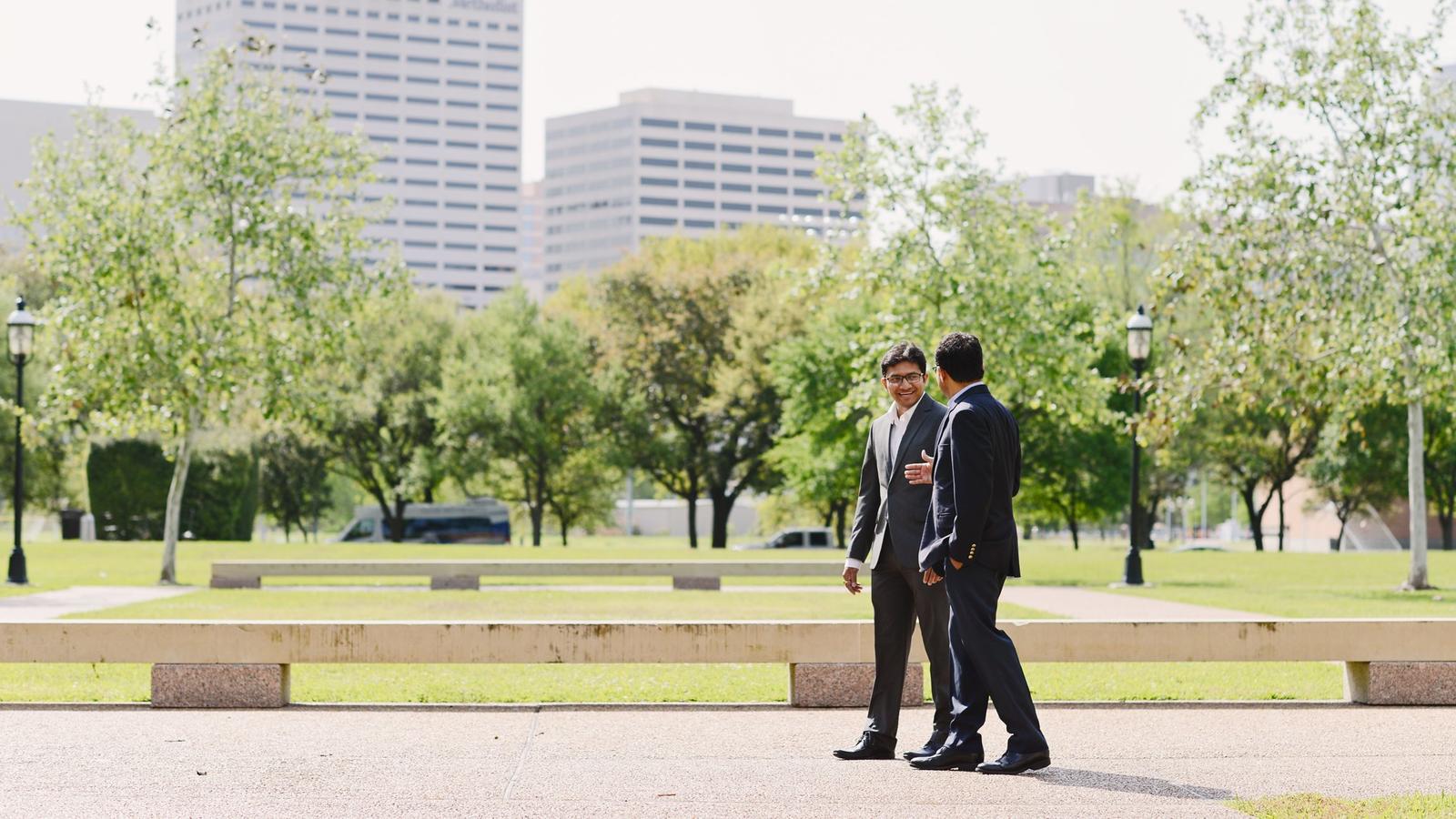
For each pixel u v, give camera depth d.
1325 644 9.98
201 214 27.39
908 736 8.70
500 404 57.91
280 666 9.84
